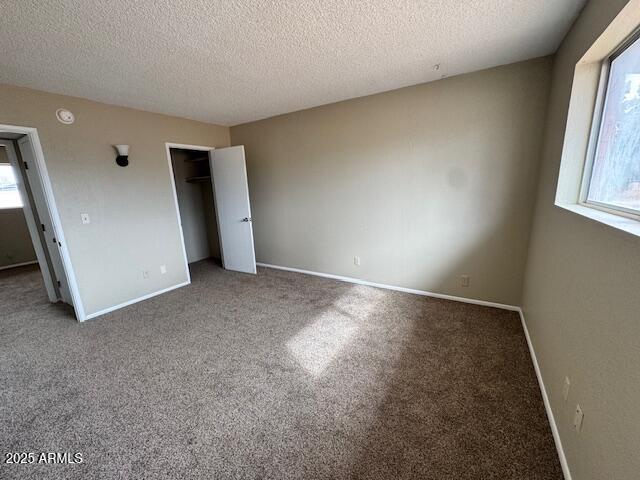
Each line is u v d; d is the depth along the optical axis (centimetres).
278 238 445
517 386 185
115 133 317
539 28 183
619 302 95
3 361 228
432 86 281
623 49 142
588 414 112
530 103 243
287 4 149
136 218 342
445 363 210
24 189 323
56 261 328
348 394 184
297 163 393
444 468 134
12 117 246
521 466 134
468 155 277
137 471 137
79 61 204
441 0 152
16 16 147
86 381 202
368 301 323
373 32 182
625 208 128
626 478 84
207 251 556
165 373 209
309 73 246
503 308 291
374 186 338
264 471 136
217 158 427
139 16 153
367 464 138
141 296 352
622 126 138
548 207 206
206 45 189
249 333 262
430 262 321
